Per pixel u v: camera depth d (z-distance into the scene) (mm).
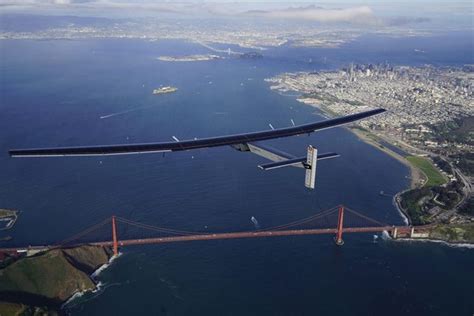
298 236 169875
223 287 141750
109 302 137875
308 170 96500
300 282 144625
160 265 152875
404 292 141875
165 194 199875
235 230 171375
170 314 131625
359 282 146125
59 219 180500
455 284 147000
